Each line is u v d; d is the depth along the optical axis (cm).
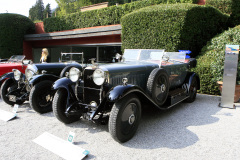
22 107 488
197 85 571
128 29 836
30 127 351
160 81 375
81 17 1309
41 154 256
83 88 340
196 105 511
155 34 752
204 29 820
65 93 358
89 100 335
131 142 293
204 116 417
